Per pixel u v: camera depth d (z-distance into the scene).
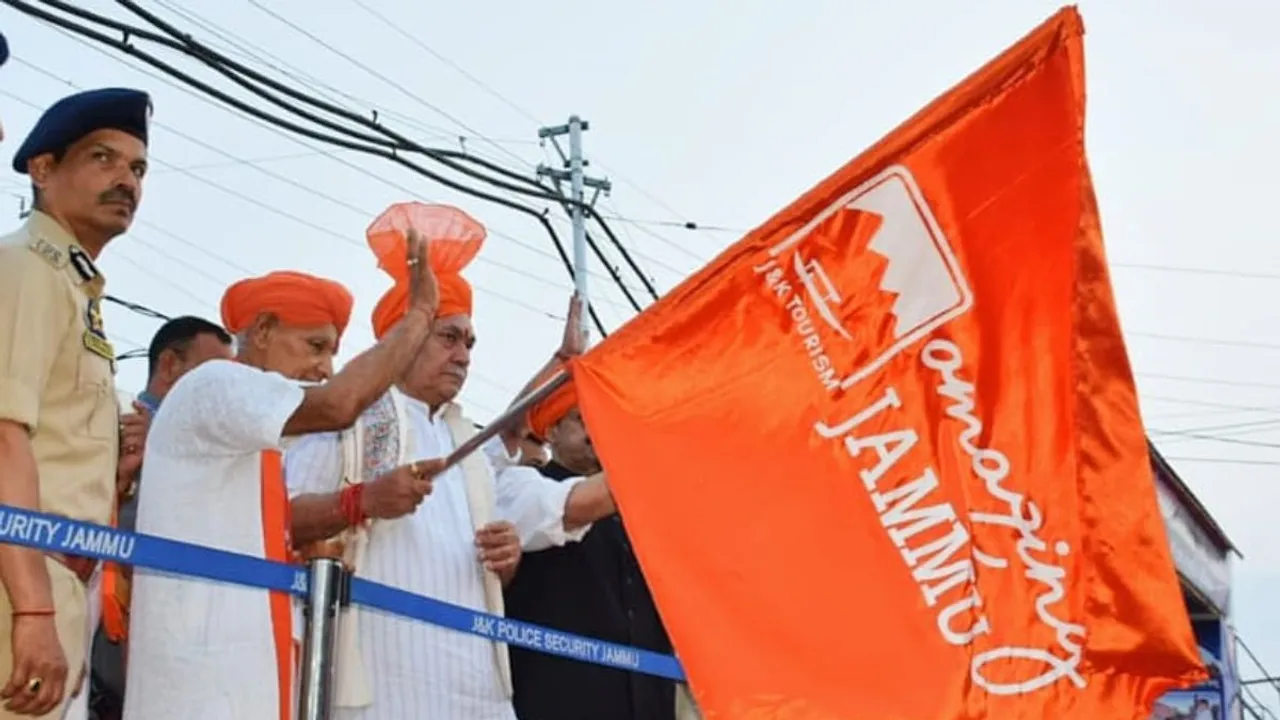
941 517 3.46
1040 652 3.38
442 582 4.20
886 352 3.55
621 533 4.92
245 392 3.55
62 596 3.35
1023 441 3.49
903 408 3.52
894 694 3.33
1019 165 3.59
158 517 3.58
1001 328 3.55
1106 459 3.48
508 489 4.68
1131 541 3.44
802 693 3.31
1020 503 3.46
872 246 3.60
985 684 3.34
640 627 4.82
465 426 4.60
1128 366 3.52
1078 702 3.35
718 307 3.58
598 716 4.62
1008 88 3.61
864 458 3.49
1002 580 3.42
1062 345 3.53
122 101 3.60
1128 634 3.40
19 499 3.14
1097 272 3.55
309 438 4.27
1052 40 3.59
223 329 5.01
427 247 3.81
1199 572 15.55
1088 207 3.57
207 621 3.49
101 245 3.62
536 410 4.93
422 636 4.09
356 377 3.61
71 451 3.39
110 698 4.13
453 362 4.46
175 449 3.62
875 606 3.39
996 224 3.58
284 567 3.48
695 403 3.52
